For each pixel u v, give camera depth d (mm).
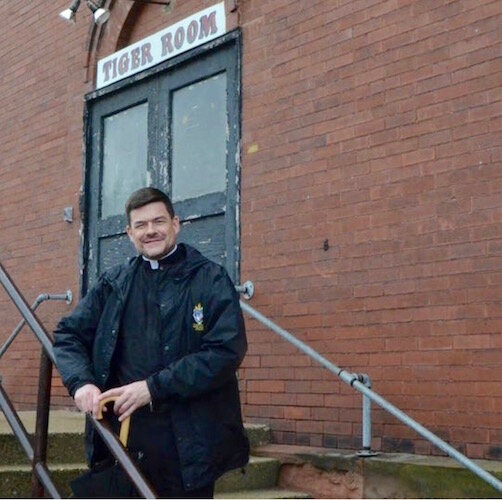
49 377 3574
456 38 5059
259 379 5926
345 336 5406
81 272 7594
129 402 3006
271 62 6180
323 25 5848
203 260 3289
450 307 4879
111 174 7609
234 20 6508
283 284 5840
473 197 4848
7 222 8602
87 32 7910
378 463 4691
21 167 8531
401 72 5320
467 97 4949
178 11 7133
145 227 3262
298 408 5648
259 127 6191
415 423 4258
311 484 5055
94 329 3338
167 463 3119
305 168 5816
